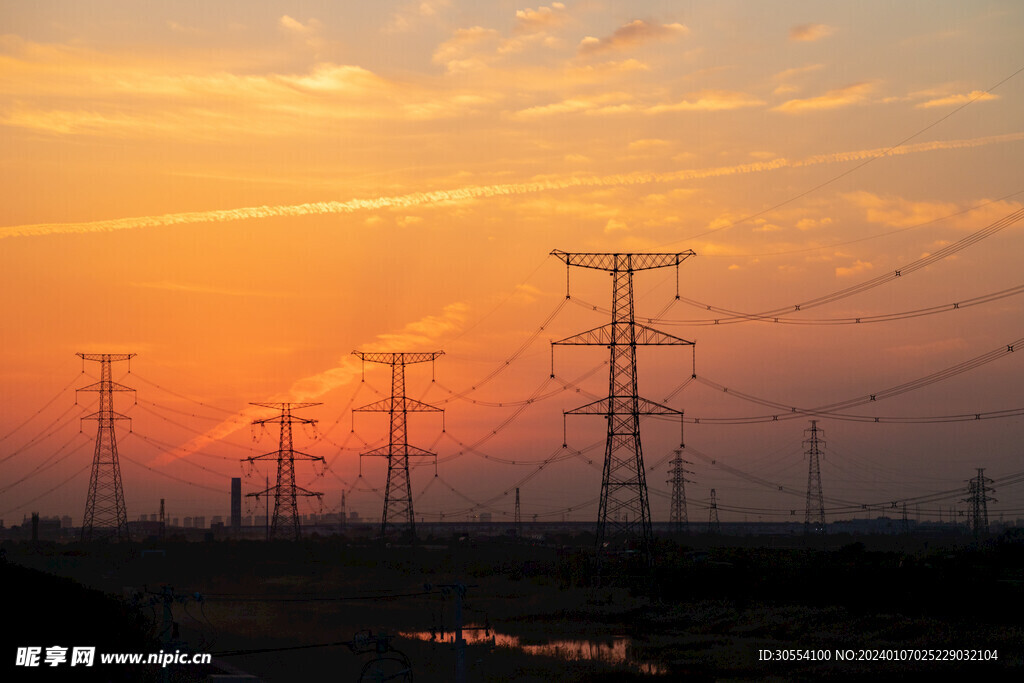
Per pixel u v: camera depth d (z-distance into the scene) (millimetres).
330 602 102375
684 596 95500
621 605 94375
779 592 90000
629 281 107875
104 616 55938
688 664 64062
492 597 104125
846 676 58000
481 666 62531
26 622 51938
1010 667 56438
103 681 49250
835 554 113562
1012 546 101000
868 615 76688
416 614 91375
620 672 61062
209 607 96625
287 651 69062
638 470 108062
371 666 62500
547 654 68375
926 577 85125
